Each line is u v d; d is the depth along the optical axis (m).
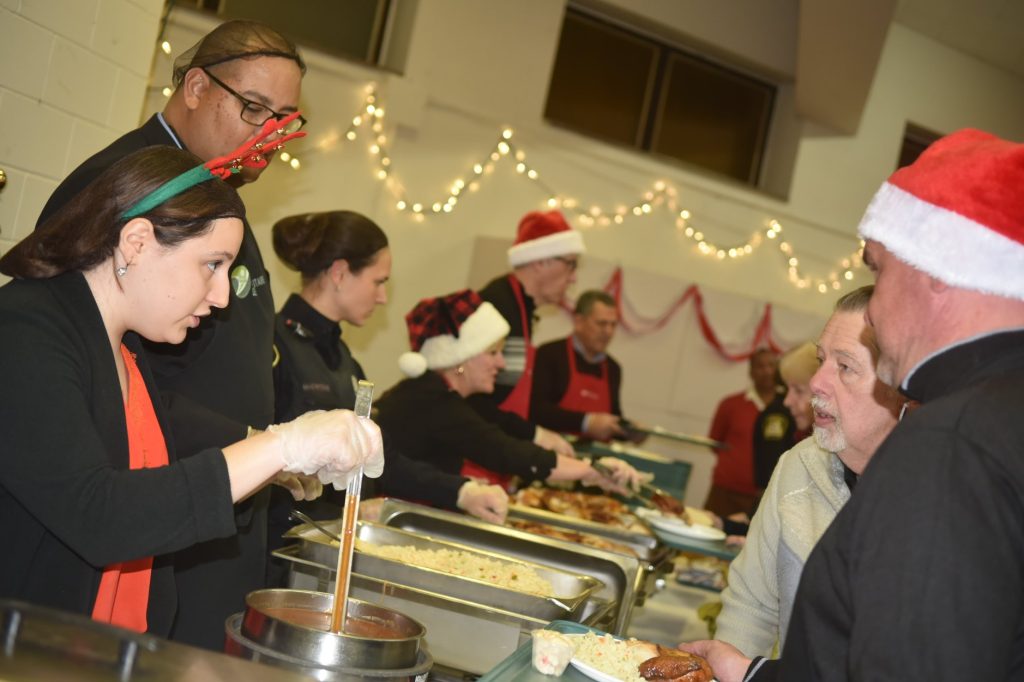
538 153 5.85
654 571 2.76
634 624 2.82
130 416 1.50
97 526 1.26
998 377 1.04
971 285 1.07
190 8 4.51
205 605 1.85
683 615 3.09
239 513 1.84
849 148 6.79
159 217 1.37
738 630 1.93
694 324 6.08
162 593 1.61
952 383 1.08
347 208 5.23
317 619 1.51
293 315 2.49
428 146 5.51
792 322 6.32
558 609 1.87
